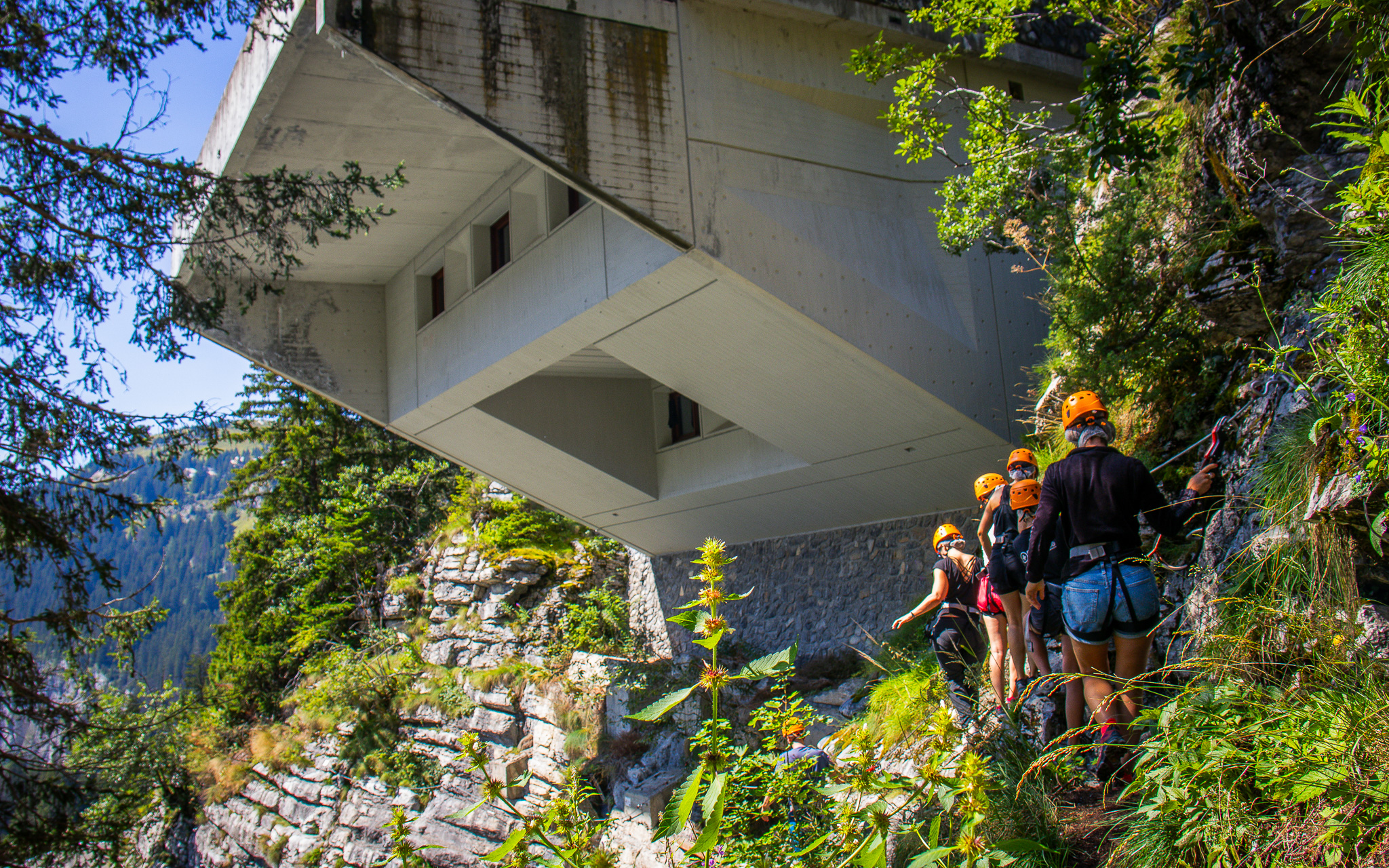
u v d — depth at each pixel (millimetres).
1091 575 3975
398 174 8664
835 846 3055
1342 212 4520
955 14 7258
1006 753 4414
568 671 15086
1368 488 3287
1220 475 4891
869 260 8789
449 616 19734
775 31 8531
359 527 23750
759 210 8055
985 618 5367
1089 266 7445
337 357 13711
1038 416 7734
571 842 2975
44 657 7223
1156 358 6574
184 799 19281
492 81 6988
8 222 6645
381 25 6625
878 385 8992
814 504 12375
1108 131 6090
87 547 7066
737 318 8594
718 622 2715
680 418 14180
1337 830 2604
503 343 10969
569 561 19031
